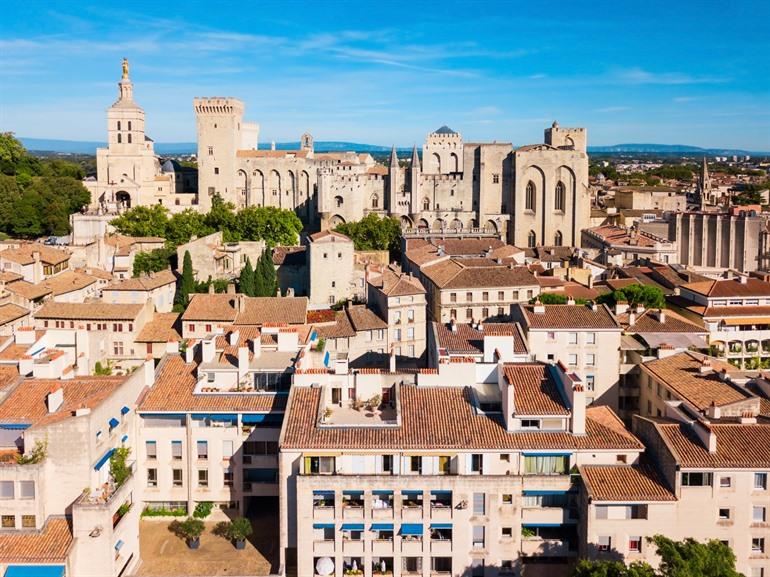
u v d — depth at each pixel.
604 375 116.88
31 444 73.88
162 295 175.50
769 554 74.56
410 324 151.50
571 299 147.62
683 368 105.38
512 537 76.50
